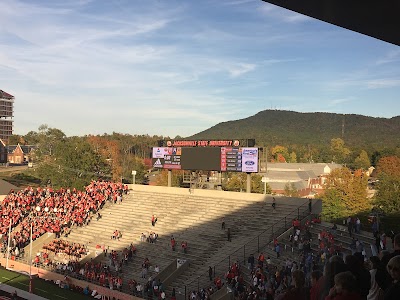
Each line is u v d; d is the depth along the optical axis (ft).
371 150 548.72
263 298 85.66
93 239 166.91
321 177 410.52
